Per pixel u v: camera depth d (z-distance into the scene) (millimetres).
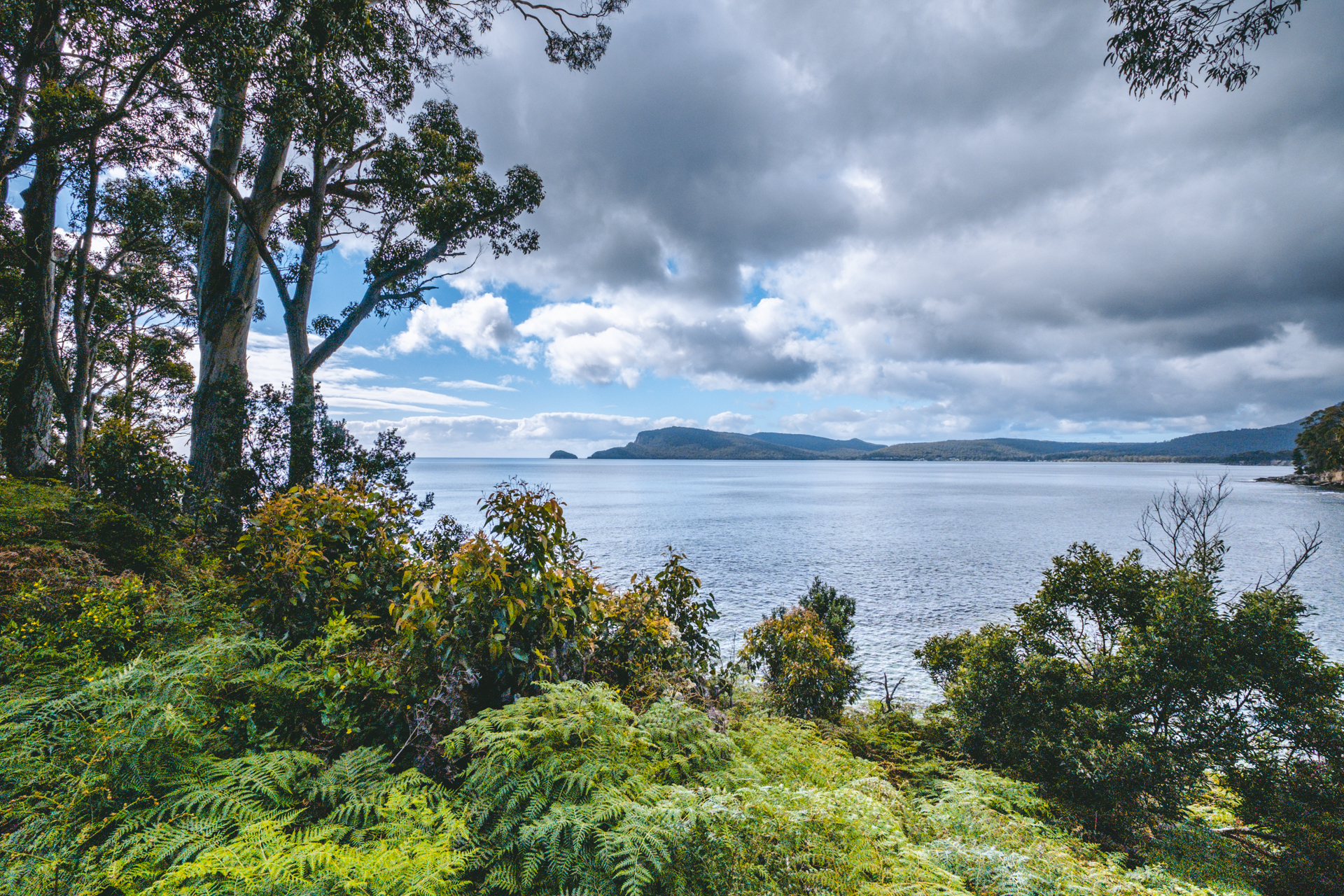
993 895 3436
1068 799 7242
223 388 11531
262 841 2371
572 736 3562
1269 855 6762
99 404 28344
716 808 2895
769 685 8844
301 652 4285
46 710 2949
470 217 16031
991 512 76188
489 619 4020
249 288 13719
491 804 2871
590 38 16094
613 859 2727
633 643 5465
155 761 2844
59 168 15336
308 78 11898
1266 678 7215
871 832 3326
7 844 2242
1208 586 8273
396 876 2244
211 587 6207
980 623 23781
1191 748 7207
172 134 12773
